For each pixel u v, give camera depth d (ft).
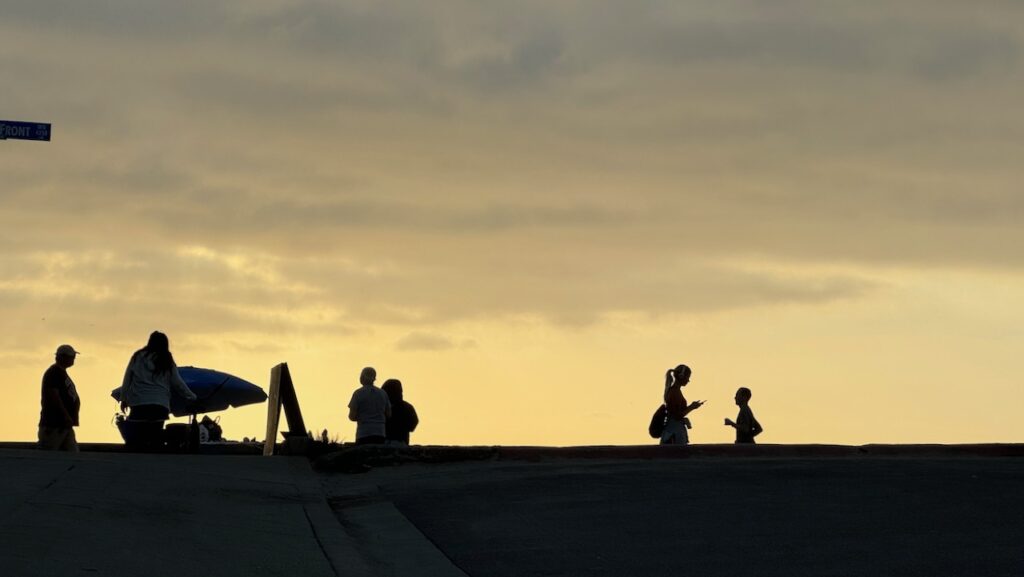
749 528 35.76
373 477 50.85
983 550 31.58
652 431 63.98
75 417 60.64
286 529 36.70
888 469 49.03
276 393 63.21
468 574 30.71
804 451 57.57
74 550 29.78
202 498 40.93
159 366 60.08
